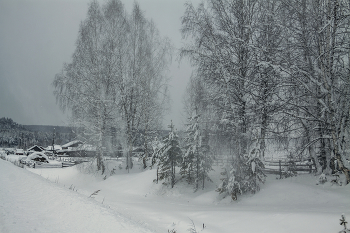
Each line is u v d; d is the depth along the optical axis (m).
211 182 19.00
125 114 26.06
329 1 11.04
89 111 25.33
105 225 5.29
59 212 6.15
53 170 31.09
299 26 12.80
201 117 17.39
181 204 14.49
